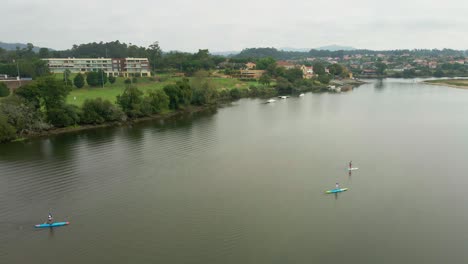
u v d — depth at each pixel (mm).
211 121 148250
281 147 107938
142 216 65938
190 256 54188
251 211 67625
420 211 67750
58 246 56906
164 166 91125
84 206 69562
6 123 113438
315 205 70000
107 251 55594
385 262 52938
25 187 77625
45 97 129250
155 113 159625
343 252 55062
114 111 141625
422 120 149250
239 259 53281
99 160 95625
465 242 57938
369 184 79938
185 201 71688
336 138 118562
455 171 87625
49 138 118812
